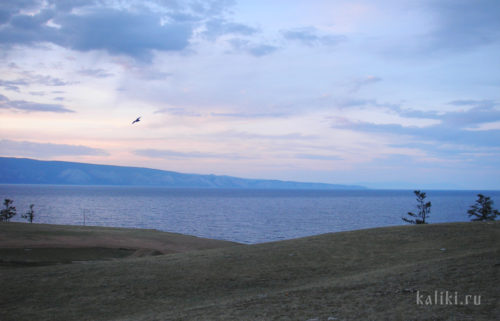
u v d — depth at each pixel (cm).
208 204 17788
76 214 11206
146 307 1236
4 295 1370
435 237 2198
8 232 3306
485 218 4781
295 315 945
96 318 1137
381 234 2392
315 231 7919
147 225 8738
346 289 1212
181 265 1839
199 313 1040
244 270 1725
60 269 1770
